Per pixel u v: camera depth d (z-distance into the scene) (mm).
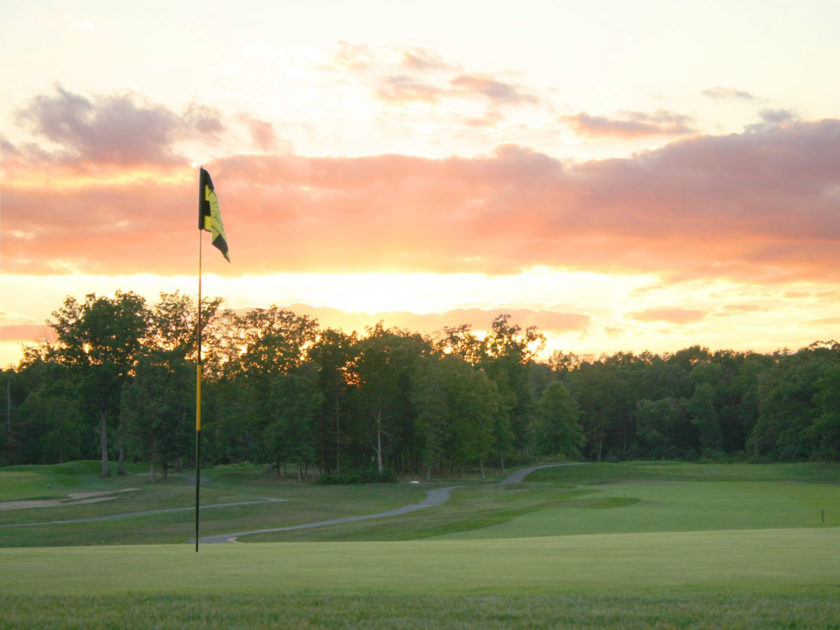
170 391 87875
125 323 92938
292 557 20328
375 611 11211
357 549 23656
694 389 160875
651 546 22516
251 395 106000
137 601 12102
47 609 11398
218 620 10625
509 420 113500
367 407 100188
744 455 138375
